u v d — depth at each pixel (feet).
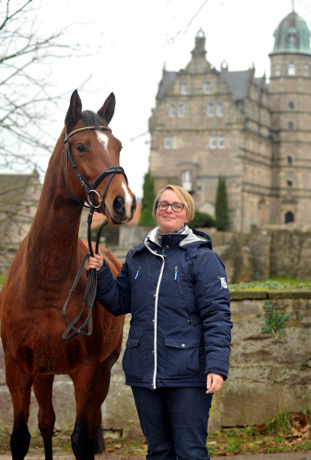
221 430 18.22
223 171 202.59
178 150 206.18
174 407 9.95
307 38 241.14
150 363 10.06
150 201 202.18
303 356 18.69
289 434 17.49
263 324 18.66
